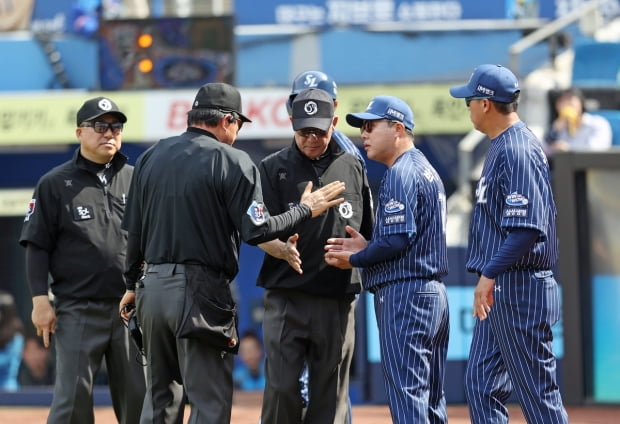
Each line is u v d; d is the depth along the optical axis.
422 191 24.11
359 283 25.53
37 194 25.88
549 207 23.41
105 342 25.83
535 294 23.38
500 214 23.50
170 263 22.67
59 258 25.91
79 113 25.91
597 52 51.84
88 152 25.92
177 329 22.39
